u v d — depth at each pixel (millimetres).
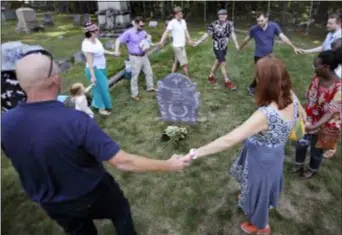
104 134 1432
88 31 3979
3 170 3432
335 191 2910
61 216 1678
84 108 4000
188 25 12094
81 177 1496
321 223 2561
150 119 4414
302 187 2963
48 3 19281
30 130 1345
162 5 13648
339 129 2615
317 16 9859
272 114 1735
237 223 2588
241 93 5125
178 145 3754
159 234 2520
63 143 1353
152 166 1626
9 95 2586
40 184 1492
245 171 2141
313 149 2832
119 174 3260
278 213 2664
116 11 11266
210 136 3926
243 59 6832
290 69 6027
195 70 6258
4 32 12492
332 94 2371
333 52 2307
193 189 3002
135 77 4887
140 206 2818
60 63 6895
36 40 10742
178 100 4086
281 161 2006
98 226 2584
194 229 2551
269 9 10812
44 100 1381
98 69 4254
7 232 2576
